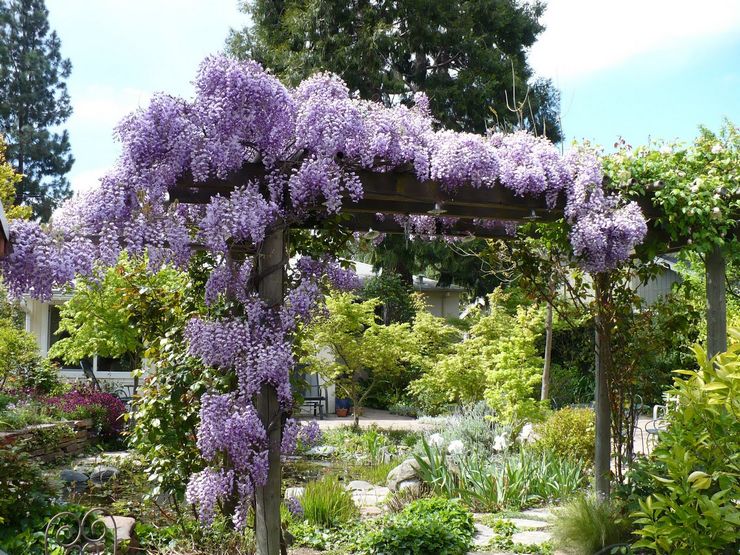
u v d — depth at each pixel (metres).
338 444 10.98
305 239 4.68
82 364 13.50
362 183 4.22
